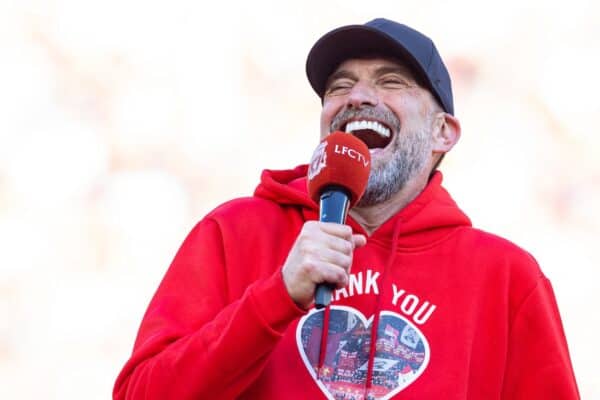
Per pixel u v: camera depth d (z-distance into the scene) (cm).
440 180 991
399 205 977
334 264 755
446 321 889
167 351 821
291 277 771
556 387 898
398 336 875
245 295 795
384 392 848
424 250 937
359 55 988
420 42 1005
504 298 917
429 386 853
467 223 966
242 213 935
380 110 963
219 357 786
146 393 807
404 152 966
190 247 916
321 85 1016
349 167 811
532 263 949
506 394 906
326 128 980
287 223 941
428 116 997
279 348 862
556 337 917
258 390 847
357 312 887
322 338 867
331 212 803
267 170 988
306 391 848
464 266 927
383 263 924
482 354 894
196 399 795
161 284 909
